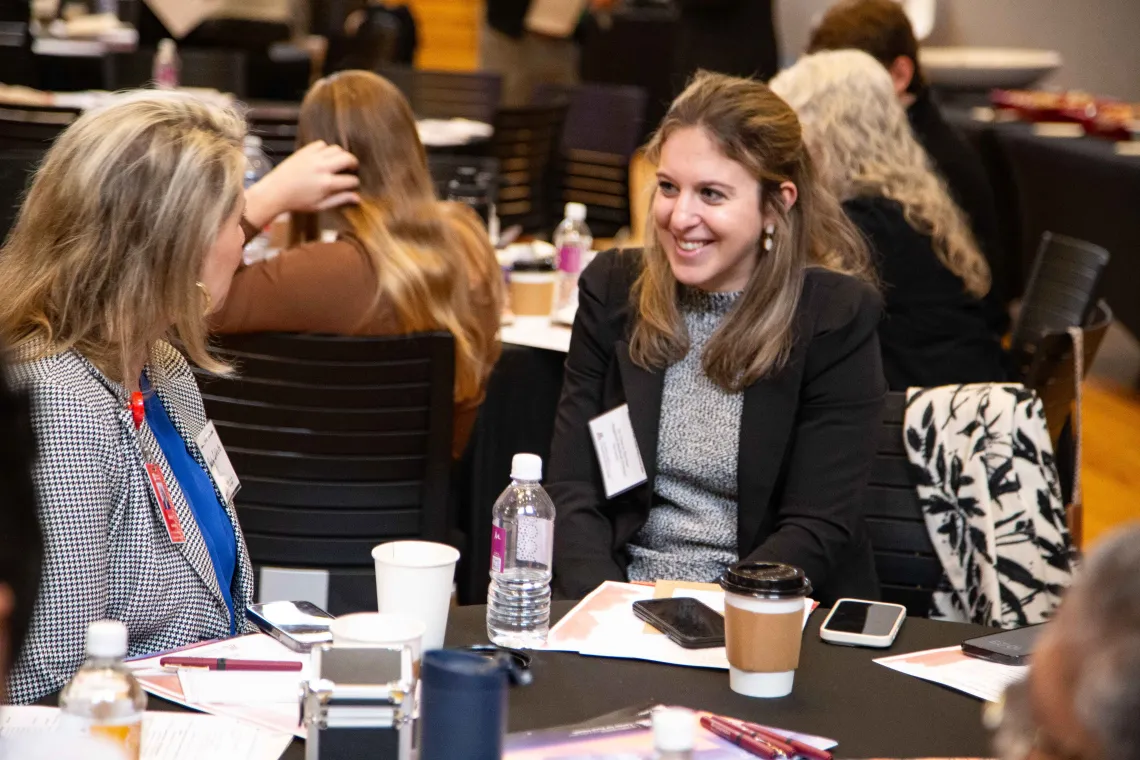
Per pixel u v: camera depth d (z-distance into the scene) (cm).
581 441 257
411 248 304
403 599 173
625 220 703
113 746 108
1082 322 379
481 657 131
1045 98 796
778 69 745
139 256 183
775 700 169
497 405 371
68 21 860
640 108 712
